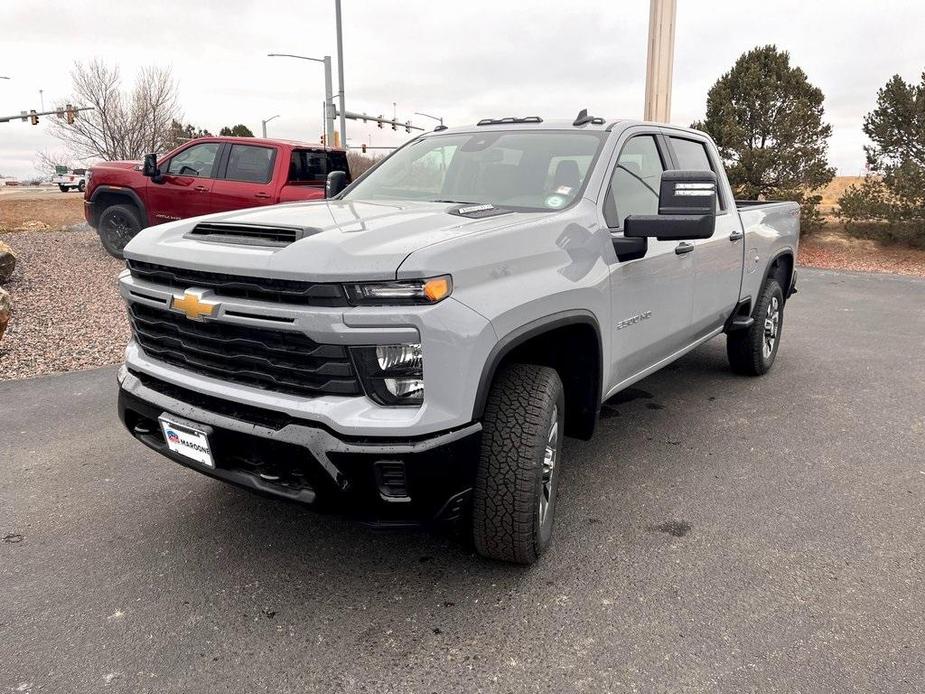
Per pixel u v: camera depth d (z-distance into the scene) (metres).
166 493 3.65
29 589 2.79
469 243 2.50
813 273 12.96
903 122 14.73
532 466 2.63
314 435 2.36
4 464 4.00
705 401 5.09
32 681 2.27
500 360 2.52
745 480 3.77
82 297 8.69
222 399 2.58
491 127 4.09
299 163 10.19
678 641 2.45
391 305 2.30
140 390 2.89
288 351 2.42
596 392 3.26
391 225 2.65
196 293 2.57
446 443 2.38
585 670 2.31
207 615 2.62
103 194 10.68
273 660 2.38
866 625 2.53
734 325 5.16
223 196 10.03
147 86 26.83
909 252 15.01
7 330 7.17
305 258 2.33
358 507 2.43
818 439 4.36
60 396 5.25
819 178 15.14
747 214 5.10
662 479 3.78
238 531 3.25
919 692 2.19
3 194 39.16
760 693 2.20
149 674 2.31
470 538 2.83
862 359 6.35
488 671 2.32
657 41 10.95
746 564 2.94
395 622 2.57
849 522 3.30
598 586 2.79
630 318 3.49
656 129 4.12
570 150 3.62
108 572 2.91
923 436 4.41
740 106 15.32
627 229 3.13
